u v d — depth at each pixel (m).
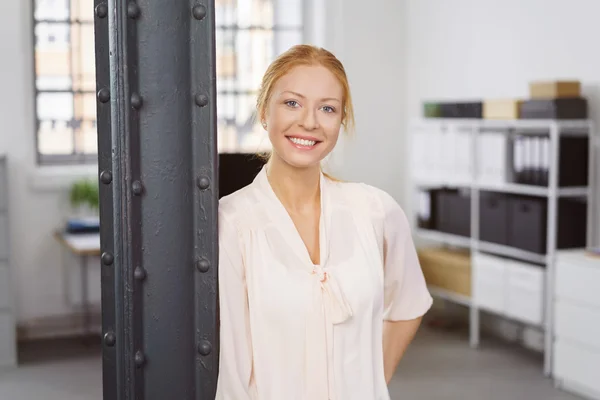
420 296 1.57
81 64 5.97
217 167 1.12
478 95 5.68
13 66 5.59
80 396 4.45
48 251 5.75
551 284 4.54
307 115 1.32
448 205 5.54
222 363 1.28
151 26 1.08
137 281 1.10
